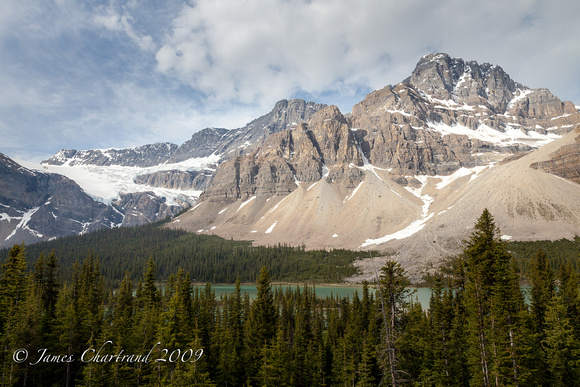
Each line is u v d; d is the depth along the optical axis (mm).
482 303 44969
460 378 52688
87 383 52781
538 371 49531
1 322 56375
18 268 61844
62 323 62438
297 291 138875
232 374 65812
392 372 34781
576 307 58000
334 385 69125
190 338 60719
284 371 61125
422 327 59344
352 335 73250
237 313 83375
